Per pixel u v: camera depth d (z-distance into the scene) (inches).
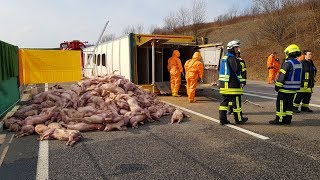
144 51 584.1
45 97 365.4
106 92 372.8
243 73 305.7
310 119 330.3
